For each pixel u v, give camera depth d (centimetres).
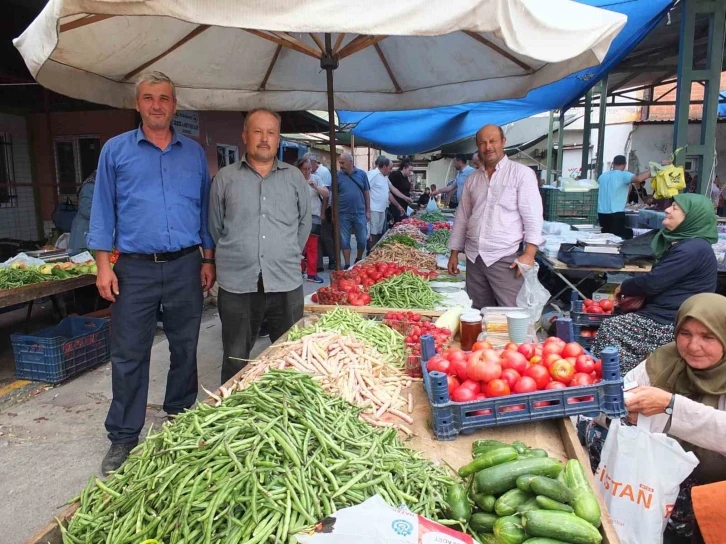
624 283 413
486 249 464
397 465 173
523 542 147
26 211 923
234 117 1052
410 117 1066
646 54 942
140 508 153
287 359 254
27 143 917
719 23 555
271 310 395
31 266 564
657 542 206
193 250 366
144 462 173
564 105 1148
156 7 236
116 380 350
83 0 232
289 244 384
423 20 262
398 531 133
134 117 880
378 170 1154
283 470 158
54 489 338
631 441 210
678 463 204
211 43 499
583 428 281
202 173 370
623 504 209
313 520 144
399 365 293
